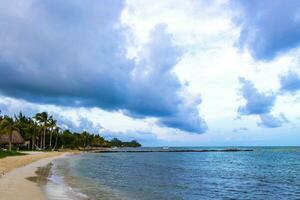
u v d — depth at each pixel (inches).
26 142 5595.5
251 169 2839.6
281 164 3580.2
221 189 1507.1
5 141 4643.2
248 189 1520.7
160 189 1417.3
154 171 2437.3
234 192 1414.9
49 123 6043.3
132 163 3491.6
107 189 1289.4
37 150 5442.9
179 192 1355.8
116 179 1734.7
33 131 5629.9
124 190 1305.4
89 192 1162.0
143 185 1524.4
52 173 1796.3
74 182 1445.6
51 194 1006.4
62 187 1214.9
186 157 5506.9
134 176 1974.7
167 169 2691.9
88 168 2482.8
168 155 6540.4
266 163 3777.1
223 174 2310.5
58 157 3917.3
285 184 1734.7
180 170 2618.1
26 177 1449.3
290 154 7160.4
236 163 3767.2
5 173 1542.8
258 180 1927.9
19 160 2625.5
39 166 2241.6
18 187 1070.4
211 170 2682.1
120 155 6190.9
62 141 7278.5
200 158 5123.0
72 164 2832.2
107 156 5413.4
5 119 4153.5
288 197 1293.1
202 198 1229.1
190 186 1576.0
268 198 1262.3
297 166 3262.8
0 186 1063.6
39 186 1167.6
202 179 1932.8
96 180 1616.6
